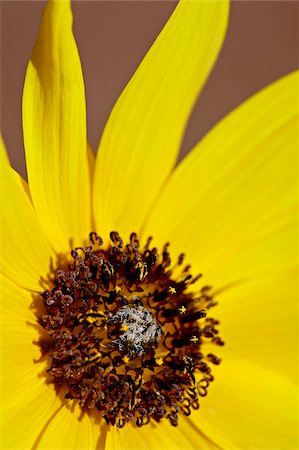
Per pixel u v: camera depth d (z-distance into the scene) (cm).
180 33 19
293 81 20
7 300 18
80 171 19
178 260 20
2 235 18
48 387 18
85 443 18
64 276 19
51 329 18
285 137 20
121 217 20
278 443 20
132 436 19
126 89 19
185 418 20
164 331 20
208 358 20
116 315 19
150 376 19
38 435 18
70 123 18
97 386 18
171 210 20
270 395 20
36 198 18
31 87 18
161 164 20
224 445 20
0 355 18
